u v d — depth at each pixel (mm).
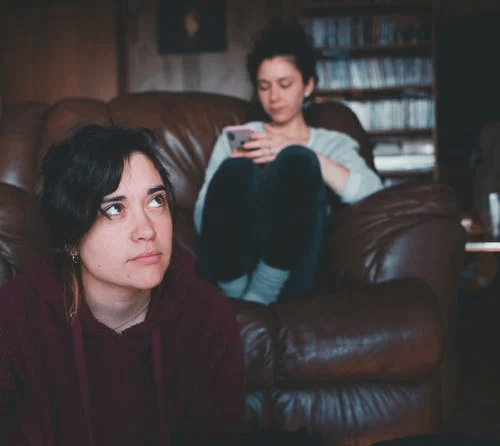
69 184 1075
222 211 1810
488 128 4359
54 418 1186
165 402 1239
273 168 1816
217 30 5547
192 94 2412
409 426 1641
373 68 5336
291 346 1595
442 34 6160
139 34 5609
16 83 5652
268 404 1634
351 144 2271
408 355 1607
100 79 5629
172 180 2199
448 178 6094
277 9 5516
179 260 1254
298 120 2285
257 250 1836
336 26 5355
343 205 2127
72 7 5605
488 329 3260
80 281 1170
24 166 2047
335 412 1620
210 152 2289
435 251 1857
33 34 5629
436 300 1738
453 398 1868
